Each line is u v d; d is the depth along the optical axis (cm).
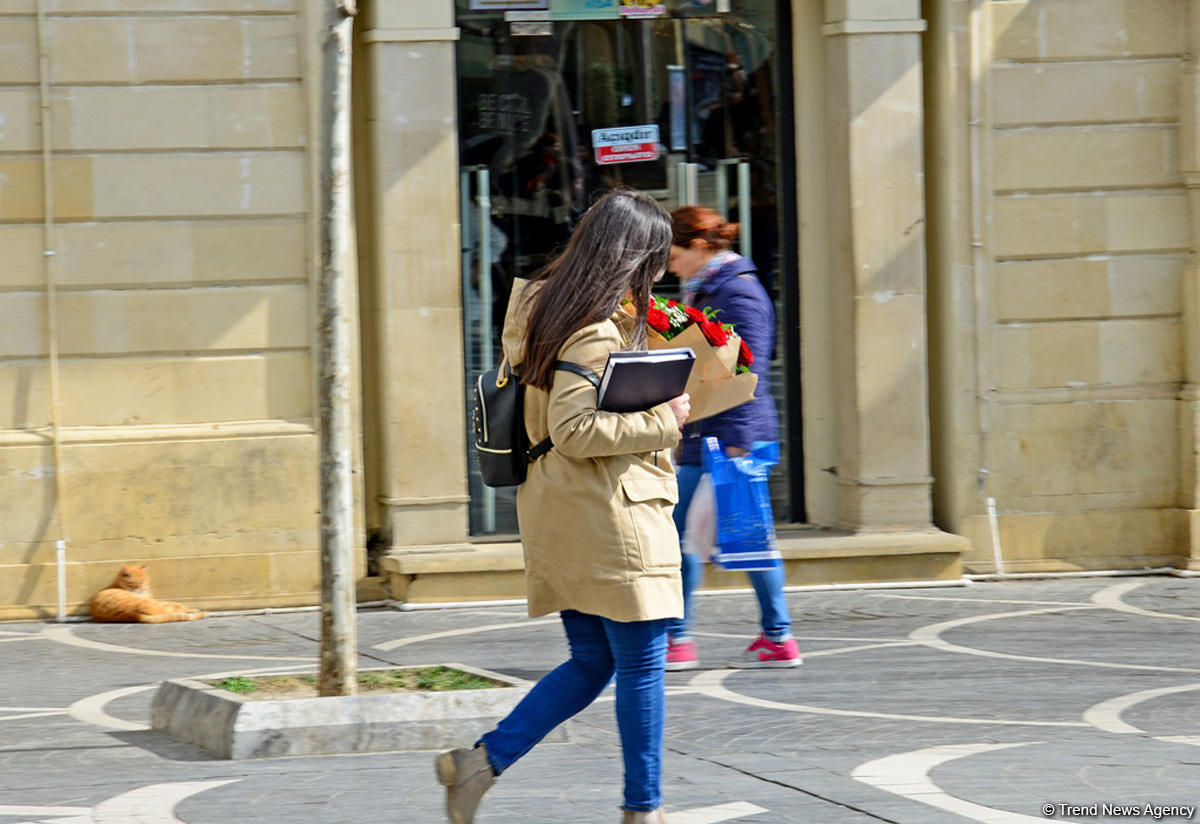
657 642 1038
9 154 2102
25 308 2116
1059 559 2369
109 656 1891
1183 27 2366
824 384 2378
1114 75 2356
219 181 2152
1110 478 2372
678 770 1280
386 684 1467
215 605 2159
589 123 2344
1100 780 1227
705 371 1164
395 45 2166
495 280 2314
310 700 1362
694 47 2367
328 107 1409
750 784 1230
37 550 2116
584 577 1022
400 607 2170
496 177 2309
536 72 2320
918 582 2300
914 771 1266
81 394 2133
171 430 2144
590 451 1009
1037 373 2359
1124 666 1727
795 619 2062
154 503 2141
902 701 1555
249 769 1299
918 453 2314
